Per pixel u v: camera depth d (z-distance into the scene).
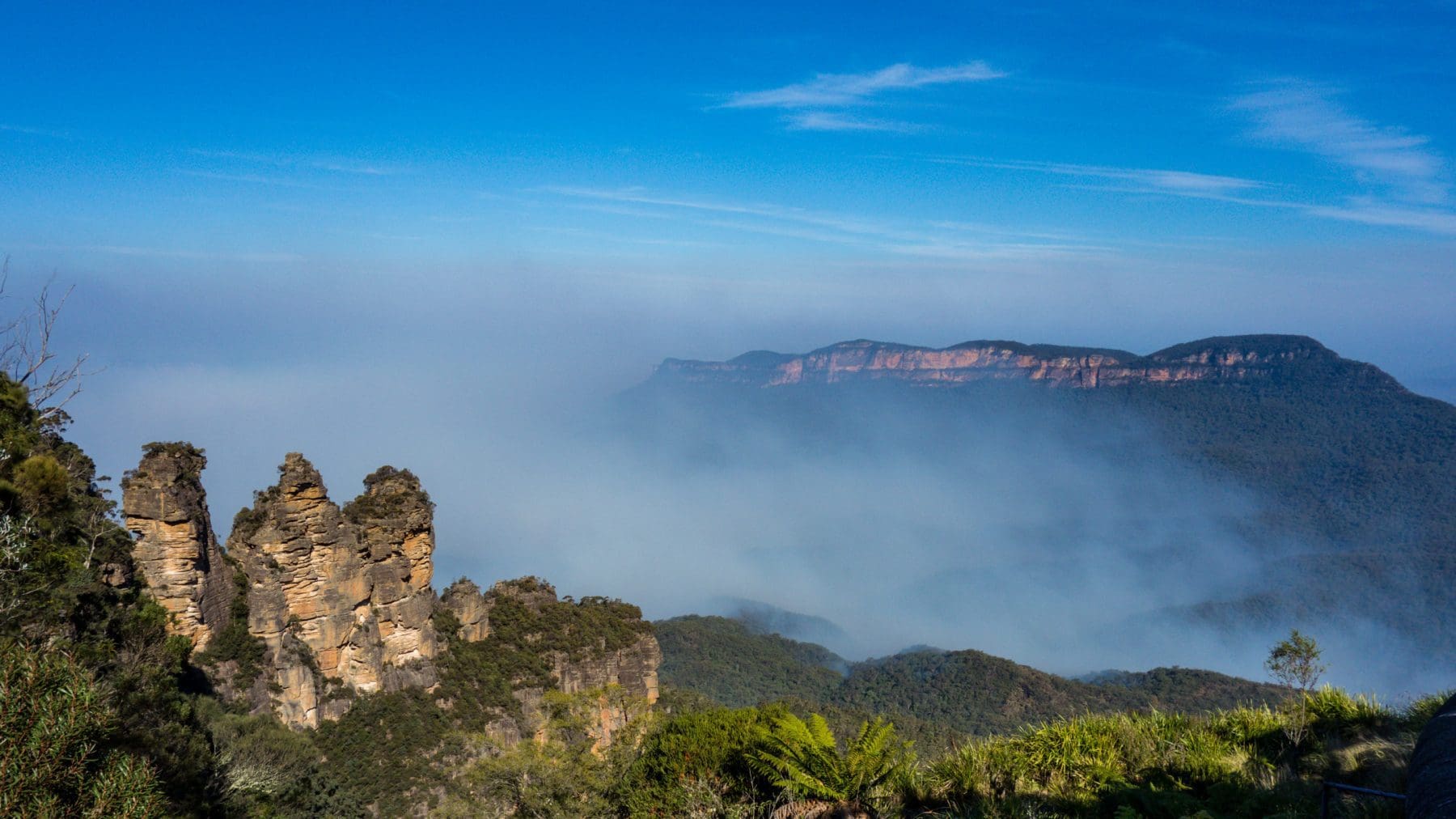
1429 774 5.16
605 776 17.23
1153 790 11.26
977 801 11.72
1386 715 12.53
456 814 18.47
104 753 10.48
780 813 11.85
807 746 12.45
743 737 13.61
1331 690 13.40
